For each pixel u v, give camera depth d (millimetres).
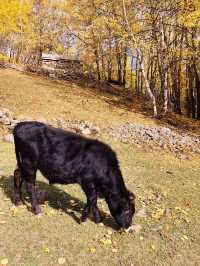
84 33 29234
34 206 7008
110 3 21891
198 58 23156
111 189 6559
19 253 5852
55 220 6906
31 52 41438
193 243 6840
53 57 36438
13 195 7652
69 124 14922
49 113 16766
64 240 6332
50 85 24188
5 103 17078
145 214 7660
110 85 30688
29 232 6422
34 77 26500
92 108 19594
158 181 9977
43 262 5707
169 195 9008
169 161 12250
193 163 12609
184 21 18312
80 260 5879
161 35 19984
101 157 6539
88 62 34125
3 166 9164
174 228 7258
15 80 23297
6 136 11445
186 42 22109
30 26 38375
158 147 13727
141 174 10336
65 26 33906
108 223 7098
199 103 25984
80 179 6621
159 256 6281
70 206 7594
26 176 6926
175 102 27750
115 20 19734
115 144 13188
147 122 18734
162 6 19500
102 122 16781
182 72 32156
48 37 39656
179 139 15539
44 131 6750
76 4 28141
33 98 19234
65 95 21656
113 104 22047
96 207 6934
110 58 33594
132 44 19484
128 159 11586
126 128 15906
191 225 7484
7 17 29047
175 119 21750
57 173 6668
